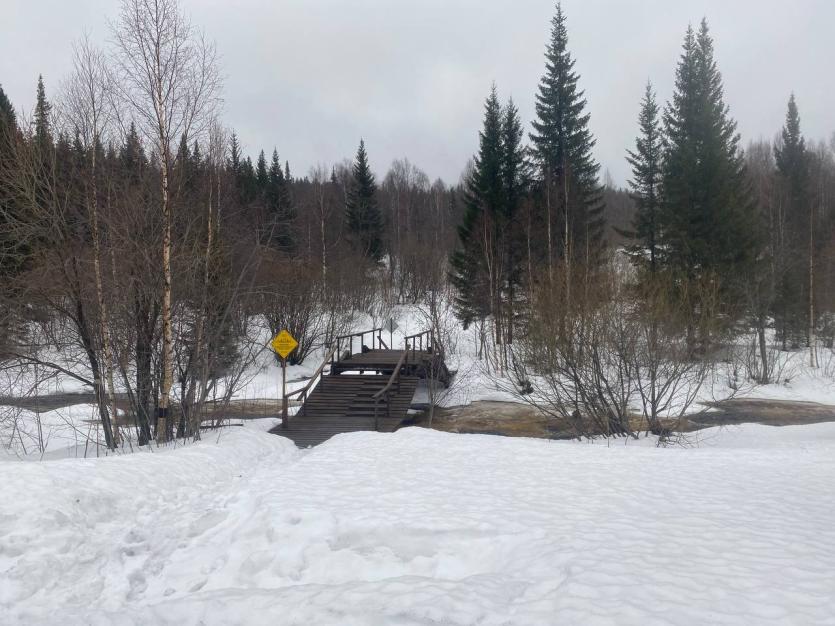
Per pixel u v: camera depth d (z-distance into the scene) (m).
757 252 32.97
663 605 5.21
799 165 45.09
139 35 14.58
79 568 7.52
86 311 14.93
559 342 18.16
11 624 6.29
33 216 14.12
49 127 14.62
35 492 8.49
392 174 88.94
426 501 9.09
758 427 20.59
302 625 5.43
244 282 21.52
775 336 40.25
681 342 18.20
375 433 15.55
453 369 32.34
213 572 7.60
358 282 45.16
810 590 5.47
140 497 9.44
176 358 16.19
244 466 12.41
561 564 6.40
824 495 9.23
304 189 66.12
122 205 14.98
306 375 33.69
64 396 28.23
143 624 5.80
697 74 34.06
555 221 34.25
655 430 17.72
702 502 8.85
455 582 6.21
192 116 15.14
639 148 36.94
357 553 7.63
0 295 13.93
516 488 9.88
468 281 37.16
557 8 37.00
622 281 19.16
